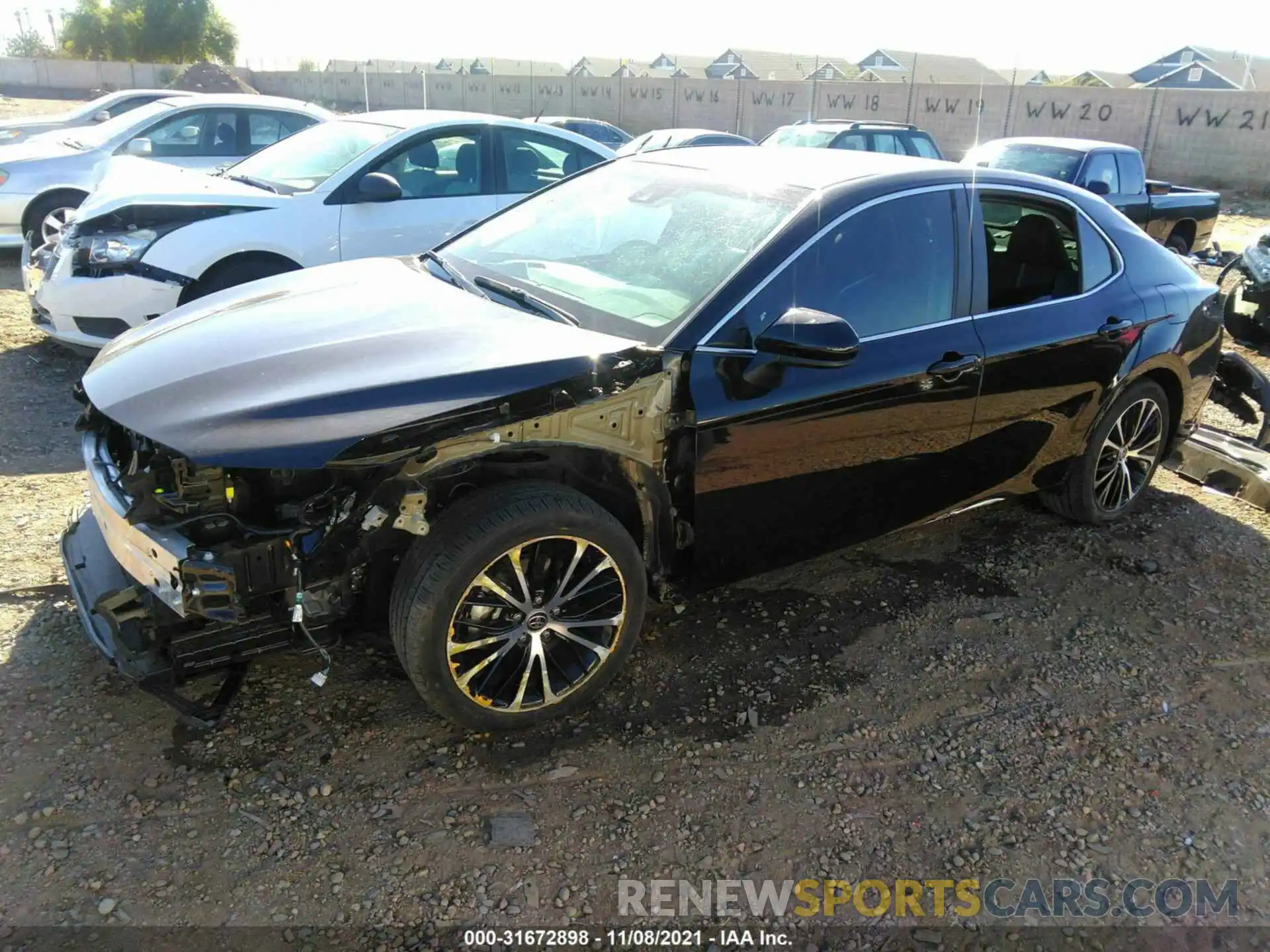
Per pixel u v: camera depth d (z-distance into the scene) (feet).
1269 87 175.73
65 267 18.48
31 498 14.05
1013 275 12.46
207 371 8.85
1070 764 9.76
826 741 9.89
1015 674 11.19
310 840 8.25
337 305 10.54
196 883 7.76
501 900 7.83
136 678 8.40
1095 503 14.47
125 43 195.21
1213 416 21.40
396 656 10.84
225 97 31.58
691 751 9.63
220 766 8.99
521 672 9.46
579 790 9.04
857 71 194.70
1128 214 36.50
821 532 11.16
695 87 110.42
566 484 10.01
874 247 10.89
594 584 9.63
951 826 8.90
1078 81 180.14
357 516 8.35
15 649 10.37
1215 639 12.14
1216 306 15.01
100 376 9.36
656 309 10.06
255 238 19.10
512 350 9.09
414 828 8.46
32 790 8.52
